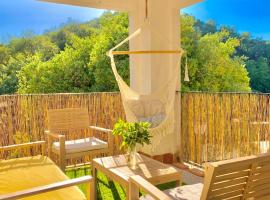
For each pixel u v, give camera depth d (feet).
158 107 14.43
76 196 7.00
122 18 36.24
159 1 15.06
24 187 7.68
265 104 10.75
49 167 9.29
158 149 14.99
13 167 9.23
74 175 13.41
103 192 11.05
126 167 9.99
